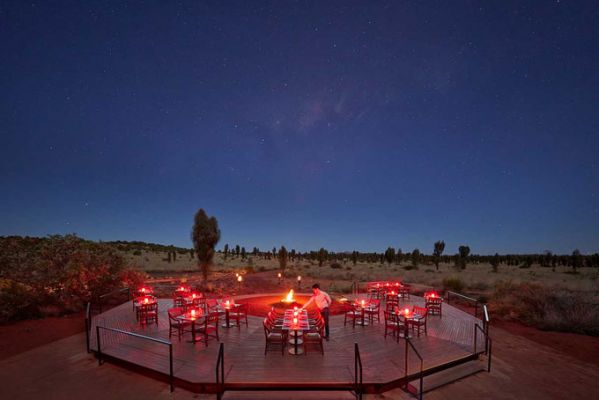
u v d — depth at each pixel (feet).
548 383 27.45
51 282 54.19
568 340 39.19
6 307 46.06
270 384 24.79
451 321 43.27
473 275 111.24
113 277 62.28
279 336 31.19
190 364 28.14
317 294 35.65
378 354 30.58
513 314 49.55
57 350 33.68
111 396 24.52
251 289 78.48
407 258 218.18
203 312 38.88
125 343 33.55
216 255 264.52
